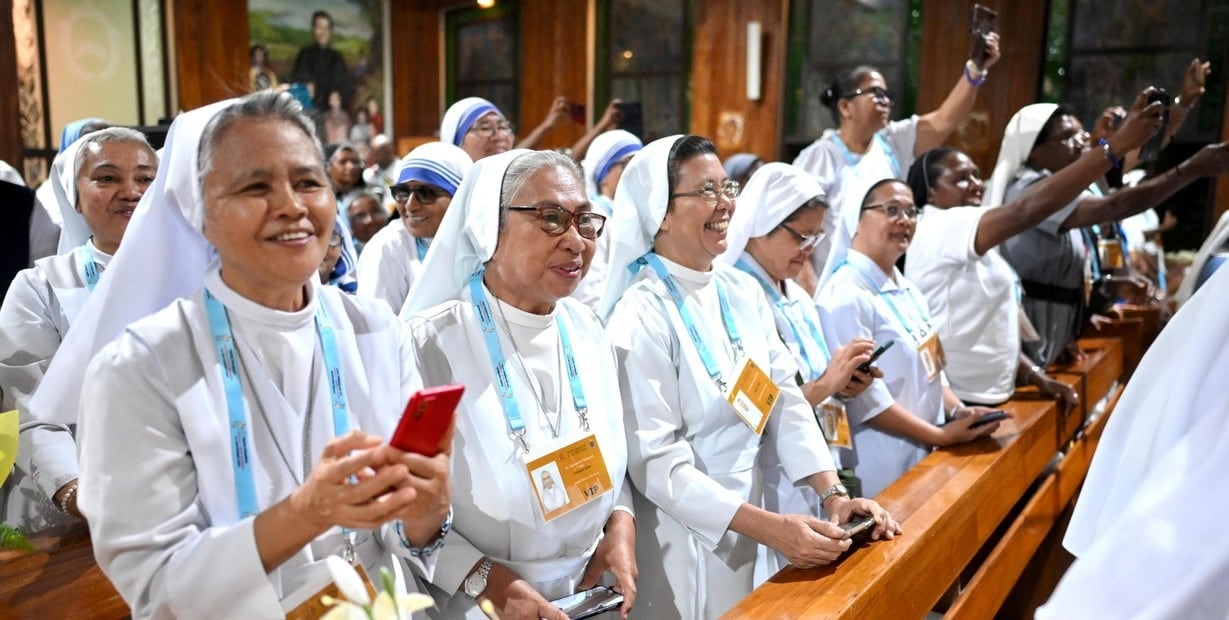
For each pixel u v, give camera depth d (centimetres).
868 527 203
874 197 299
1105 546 107
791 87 874
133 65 892
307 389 139
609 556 194
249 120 128
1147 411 131
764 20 877
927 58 793
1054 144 384
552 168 185
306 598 129
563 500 181
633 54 988
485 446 179
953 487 244
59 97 835
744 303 241
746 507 200
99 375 125
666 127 969
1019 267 387
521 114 1093
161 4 905
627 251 236
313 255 130
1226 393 110
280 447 135
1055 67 740
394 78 1148
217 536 119
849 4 831
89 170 229
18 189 220
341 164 595
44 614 156
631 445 214
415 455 113
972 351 338
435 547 149
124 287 142
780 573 189
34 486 224
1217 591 99
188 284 146
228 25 955
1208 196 702
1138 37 706
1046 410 334
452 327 187
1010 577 289
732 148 912
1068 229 361
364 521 112
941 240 336
